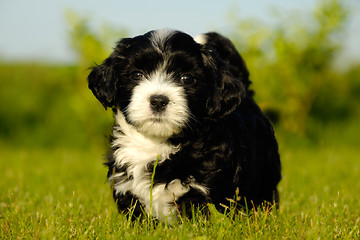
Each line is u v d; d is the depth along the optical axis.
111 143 4.47
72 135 13.52
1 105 14.62
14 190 5.90
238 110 4.84
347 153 11.03
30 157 10.09
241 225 3.83
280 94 12.53
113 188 4.37
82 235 3.74
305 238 3.64
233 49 5.20
